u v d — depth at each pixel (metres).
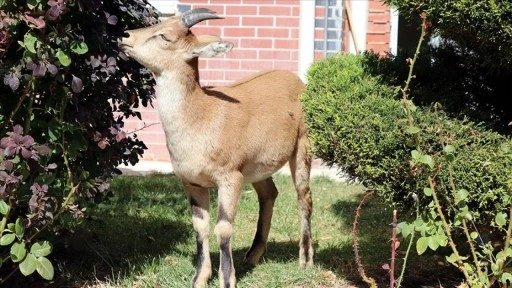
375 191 5.40
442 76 6.32
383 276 6.38
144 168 10.84
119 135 5.70
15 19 4.99
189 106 5.63
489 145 5.31
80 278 6.17
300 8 11.12
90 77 5.42
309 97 5.91
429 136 5.23
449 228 5.11
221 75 11.30
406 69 6.28
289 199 9.01
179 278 6.14
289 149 6.34
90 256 6.63
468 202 5.18
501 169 5.11
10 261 5.68
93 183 5.75
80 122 5.41
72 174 5.65
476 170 5.12
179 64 5.58
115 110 6.18
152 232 7.47
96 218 7.46
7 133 5.09
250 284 6.11
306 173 6.50
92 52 5.45
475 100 6.27
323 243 7.35
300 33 11.14
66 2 5.07
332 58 6.41
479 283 5.04
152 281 6.05
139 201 8.70
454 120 5.47
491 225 5.15
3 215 5.29
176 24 5.56
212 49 5.52
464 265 5.11
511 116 6.18
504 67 5.75
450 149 4.93
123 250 6.86
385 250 7.09
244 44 11.24
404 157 5.24
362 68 6.11
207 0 11.23
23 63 5.06
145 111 11.29
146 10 6.18
